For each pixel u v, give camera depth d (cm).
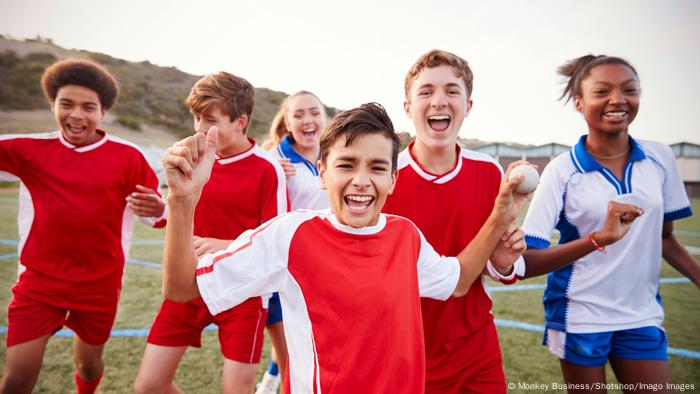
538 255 225
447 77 216
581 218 242
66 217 275
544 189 241
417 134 225
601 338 237
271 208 287
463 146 237
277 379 328
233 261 155
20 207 281
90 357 295
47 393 323
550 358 392
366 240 164
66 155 282
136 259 739
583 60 254
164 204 288
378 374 152
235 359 250
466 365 217
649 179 240
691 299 575
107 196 286
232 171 288
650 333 235
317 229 164
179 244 145
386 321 154
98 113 284
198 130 287
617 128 235
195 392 326
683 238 1018
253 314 253
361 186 159
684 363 386
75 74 274
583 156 241
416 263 174
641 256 237
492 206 227
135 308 507
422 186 221
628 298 238
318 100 385
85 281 282
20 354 260
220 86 280
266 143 461
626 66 235
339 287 156
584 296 239
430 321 214
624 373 240
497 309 530
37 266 274
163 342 254
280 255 160
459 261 194
